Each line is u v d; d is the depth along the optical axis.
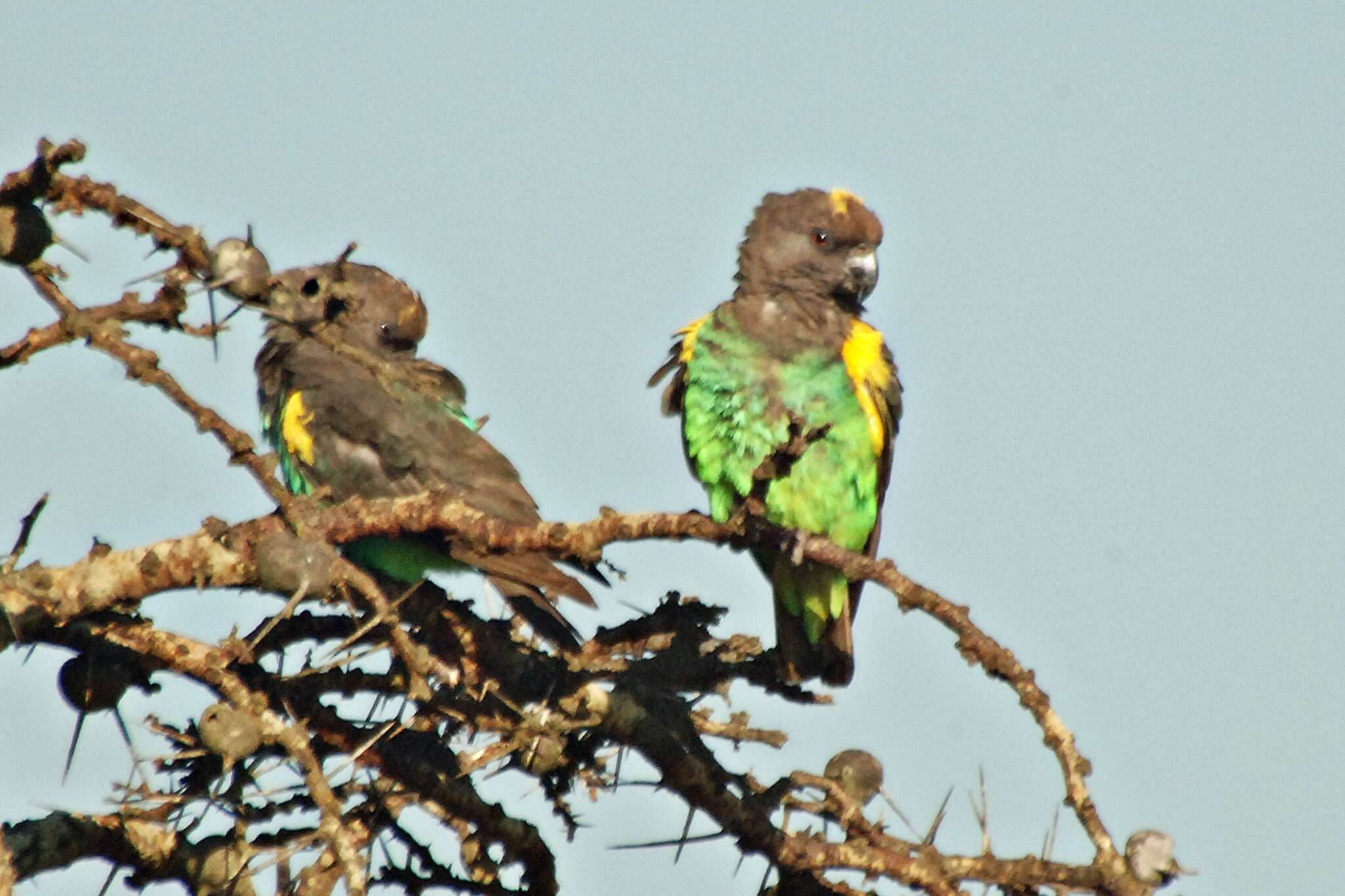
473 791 10.28
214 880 9.28
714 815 10.27
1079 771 9.27
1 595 8.59
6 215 8.09
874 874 10.13
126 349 8.30
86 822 8.98
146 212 8.34
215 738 8.27
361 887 8.16
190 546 8.99
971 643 9.39
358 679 10.28
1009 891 9.80
